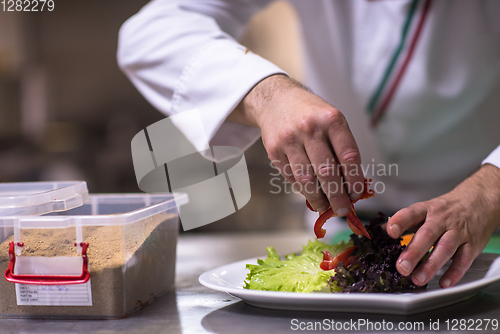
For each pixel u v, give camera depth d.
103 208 0.88
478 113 1.29
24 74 3.57
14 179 3.04
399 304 0.57
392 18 1.24
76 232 0.65
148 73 1.05
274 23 3.35
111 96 3.68
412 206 0.68
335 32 1.30
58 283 0.65
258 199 2.76
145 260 0.73
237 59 0.87
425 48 1.24
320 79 1.41
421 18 1.22
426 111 1.28
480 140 1.31
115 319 0.66
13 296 0.67
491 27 1.21
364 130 1.36
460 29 1.22
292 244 1.29
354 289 0.64
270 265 0.77
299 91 0.69
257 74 0.79
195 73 0.92
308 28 1.37
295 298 0.60
